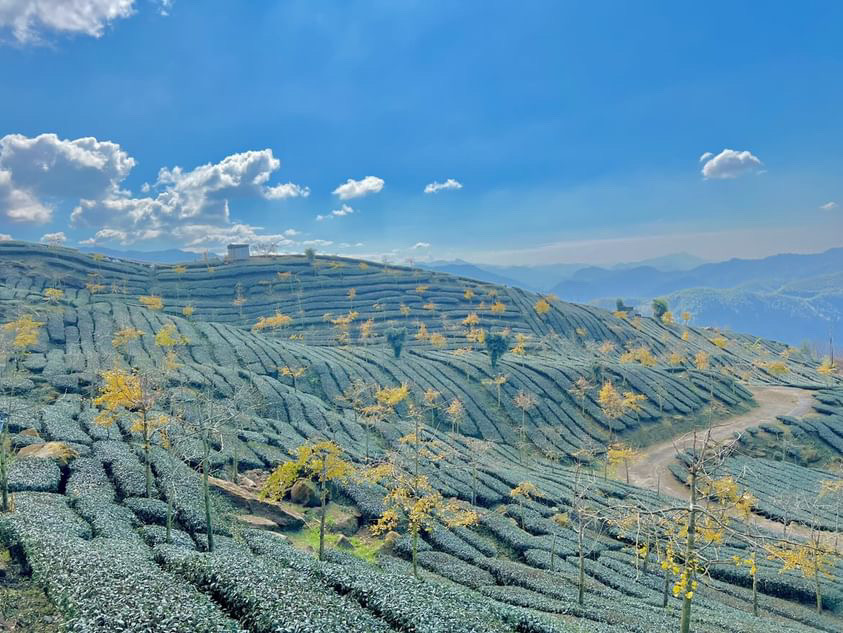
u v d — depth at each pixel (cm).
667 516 2939
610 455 8788
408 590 3122
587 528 6662
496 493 7300
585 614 3906
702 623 4056
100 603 2350
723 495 2752
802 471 9381
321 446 4616
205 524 4641
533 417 11406
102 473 5272
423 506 4656
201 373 10269
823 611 5166
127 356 10894
